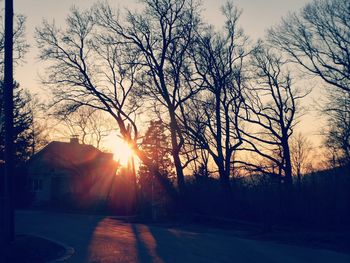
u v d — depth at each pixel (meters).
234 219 31.11
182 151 40.53
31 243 17.20
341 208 25.95
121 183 49.47
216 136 38.47
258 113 42.78
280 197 28.72
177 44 38.91
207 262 13.98
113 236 22.02
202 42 38.62
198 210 34.38
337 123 34.72
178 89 39.53
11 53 16.75
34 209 50.19
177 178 37.84
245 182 34.12
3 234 16.52
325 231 24.47
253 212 30.48
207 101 40.56
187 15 38.81
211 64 38.62
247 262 14.01
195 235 23.06
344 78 35.31
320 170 30.53
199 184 35.75
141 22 39.69
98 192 63.81
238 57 39.88
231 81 39.59
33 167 64.62
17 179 54.50
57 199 56.00
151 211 38.16
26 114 51.66
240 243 19.39
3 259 14.27
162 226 30.59
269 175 34.00
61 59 41.12
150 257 15.09
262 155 40.16
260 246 18.41
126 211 47.34
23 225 27.95
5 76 16.67
